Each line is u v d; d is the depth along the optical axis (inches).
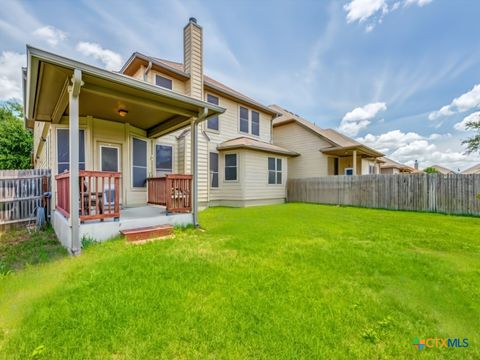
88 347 66.5
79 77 137.6
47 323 75.3
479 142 390.0
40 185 261.0
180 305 85.7
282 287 100.7
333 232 205.5
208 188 392.8
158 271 113.3
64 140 239.6
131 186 274.8
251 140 463.2
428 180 359.3
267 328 74.4
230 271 115.9
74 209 146.9
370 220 273.0
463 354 66.4
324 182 476.1
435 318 82.1
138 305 84.8
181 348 66.3
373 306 88.0
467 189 327.0
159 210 238.2
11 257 143.6
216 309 83.8
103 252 140.9
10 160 703.7
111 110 227.5
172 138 348.2
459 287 103.3
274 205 442.9
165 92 179.6
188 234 192.9
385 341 70.6
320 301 90.7
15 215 244.2
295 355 64.4
